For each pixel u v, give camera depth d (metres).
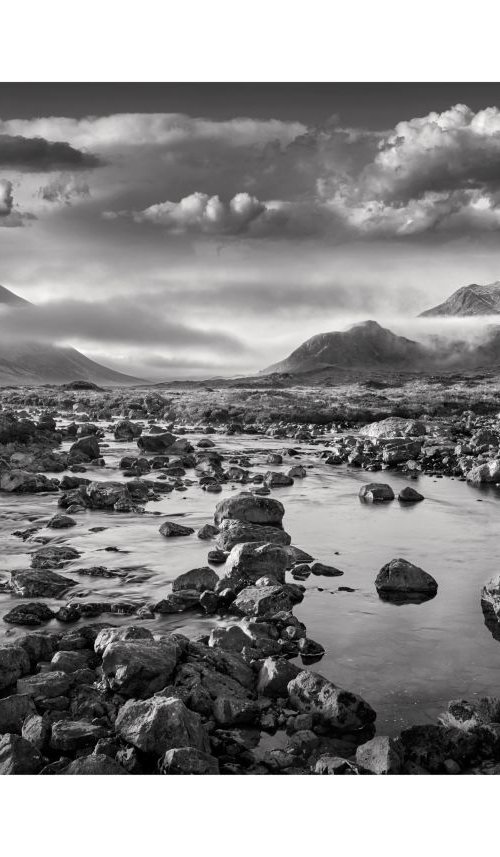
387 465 40.22
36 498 28.92
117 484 28.02
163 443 47.28
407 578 16.72
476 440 46.28
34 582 16.33
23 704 10.27
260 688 11.39
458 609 15.51
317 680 10.84
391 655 12.97
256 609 14.91
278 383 151.75
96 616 15.00
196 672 11.35
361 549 20.81
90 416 83.31
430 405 83.81
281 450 48.72
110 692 10.83
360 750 9.42
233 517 23.55
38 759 9.09
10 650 11.62
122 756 9.16
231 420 76.12
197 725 9.68
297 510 26.86
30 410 93.06
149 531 22.73
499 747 9.63
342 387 135.75
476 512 26.53
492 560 19.66
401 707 10.98
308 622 14.62
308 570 18.27
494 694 11.45
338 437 59.62
